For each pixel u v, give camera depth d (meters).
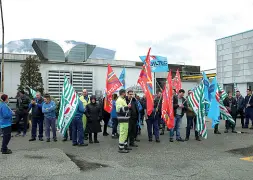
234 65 23.36
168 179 5.67
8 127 7.95
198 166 6.68
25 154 7.86
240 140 10.24
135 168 6.52
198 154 7.97
